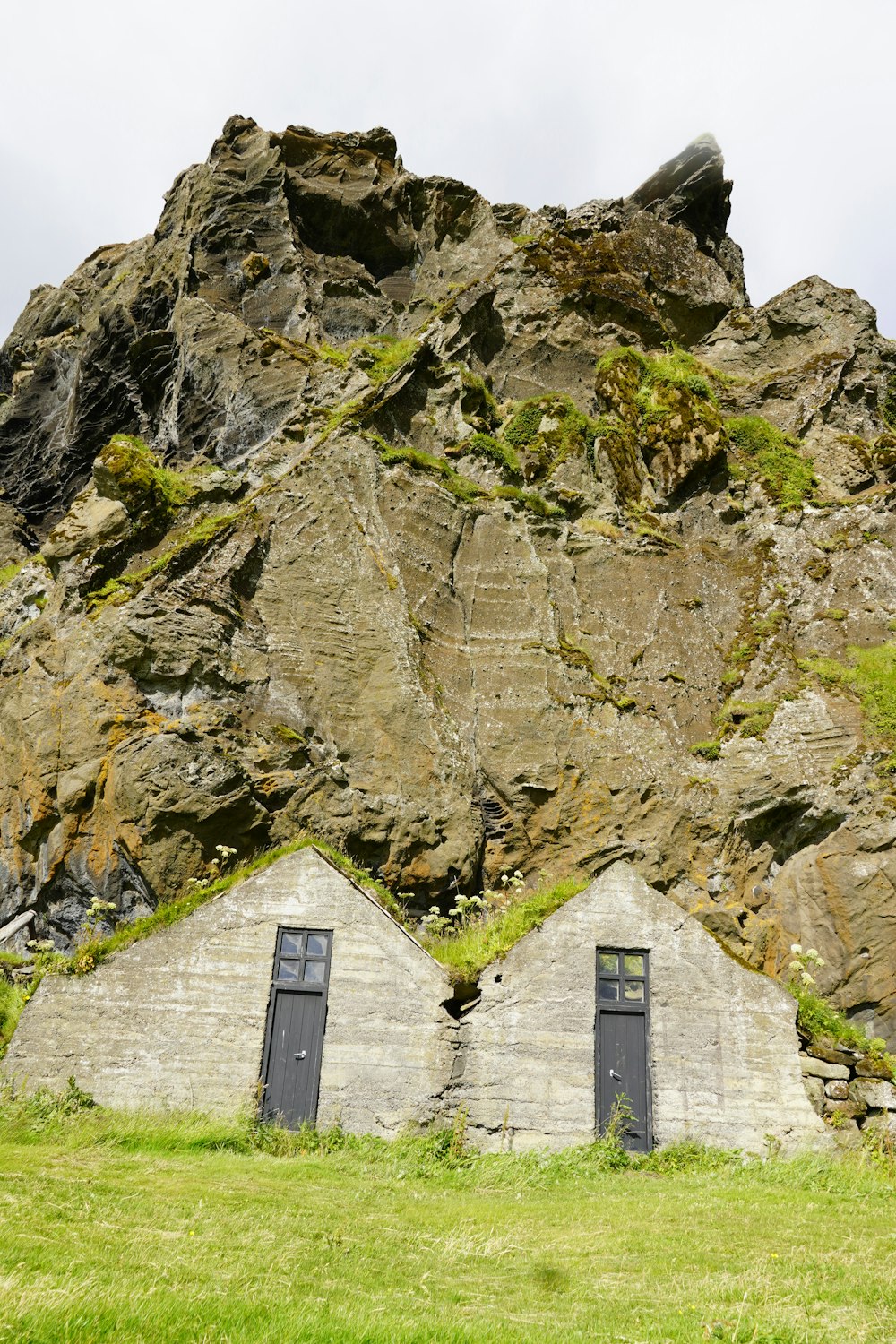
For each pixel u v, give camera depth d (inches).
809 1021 476.1
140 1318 225.8
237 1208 335.0
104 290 1251.8
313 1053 446.9
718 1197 384.8
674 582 825.5
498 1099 442.6
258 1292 257.6
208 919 463.2
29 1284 239.8
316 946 463.8
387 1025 450.0
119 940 459.5
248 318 1001.5
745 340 1043.3
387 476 780.0
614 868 487.2
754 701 759.7
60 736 664.4
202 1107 433.7
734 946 640.4
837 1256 317.7
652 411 914.1
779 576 831.1
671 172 1192.2
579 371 973.2
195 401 933.2
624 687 764.6
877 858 662.5
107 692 662.5
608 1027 460.8
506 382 962.1
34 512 1119.6
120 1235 294.4
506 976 464.1
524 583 782.5
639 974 469.4
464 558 787.4
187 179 1159.0
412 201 1133.1
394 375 856.3
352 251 1114.7
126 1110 429.4
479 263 1088.2
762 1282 293.4
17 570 952.3
